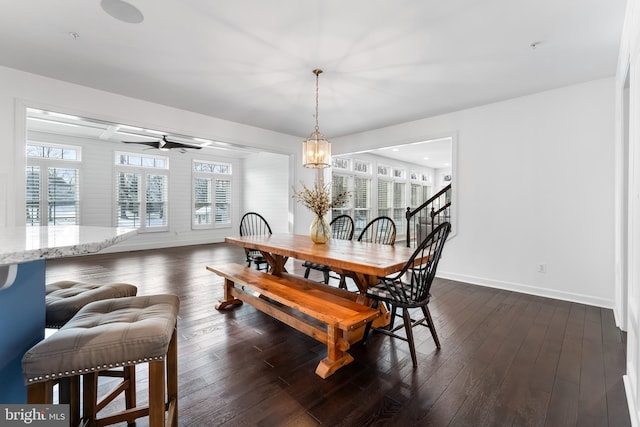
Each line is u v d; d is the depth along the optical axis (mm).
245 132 5266
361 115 4641
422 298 2193
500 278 3984
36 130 5734
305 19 2301
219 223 8609
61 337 944
